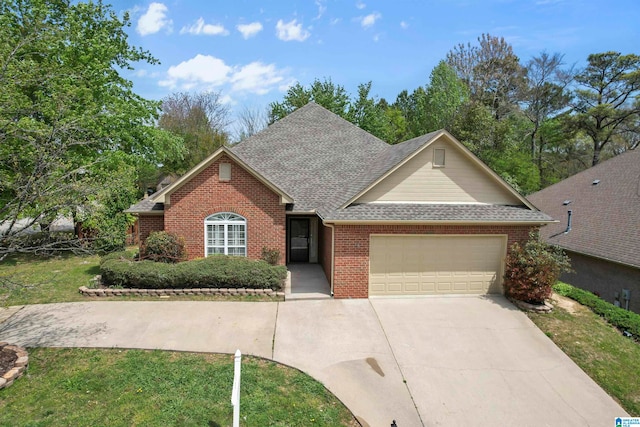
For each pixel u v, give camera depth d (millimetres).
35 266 17344
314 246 18703
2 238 8461
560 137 41406
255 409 7250
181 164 40969
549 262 12820
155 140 22875
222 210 15078
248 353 9312
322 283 14883
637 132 38156
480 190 14328
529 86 44156
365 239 13297
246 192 15102
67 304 12031
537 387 8938
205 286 13258
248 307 12156
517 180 32438
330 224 13203
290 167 18750
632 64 37688
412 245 13633
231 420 6883
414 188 14086
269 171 18328
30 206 9781
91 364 8438
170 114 49625
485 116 33906
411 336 10805
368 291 13492
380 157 18547
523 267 12984
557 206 22359
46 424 6508
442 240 13758
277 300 12906
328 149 20219
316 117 22500
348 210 13430
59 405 7027
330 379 8594
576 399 8633
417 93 44594
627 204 18094
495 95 44594
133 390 7551
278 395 7770
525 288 12719
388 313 12203
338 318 11680
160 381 7902
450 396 8438
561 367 9766
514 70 44875
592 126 39250
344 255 13234
